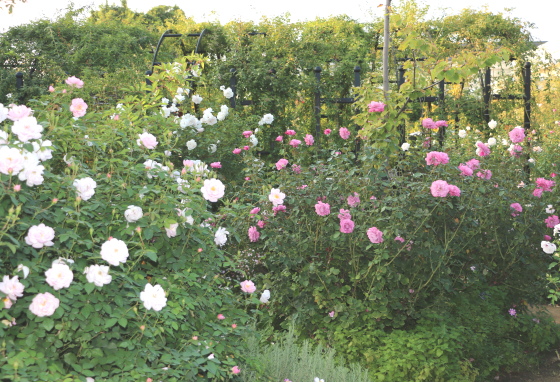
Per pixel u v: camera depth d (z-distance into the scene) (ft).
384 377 12.71
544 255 17.46
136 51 37.47
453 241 15.06
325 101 26.37
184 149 18.81
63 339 8.11
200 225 10.77
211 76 25.85
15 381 7.14
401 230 13.88
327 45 28.17
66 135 10.72
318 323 14.69
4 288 7.63
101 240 9.36
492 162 17.60
